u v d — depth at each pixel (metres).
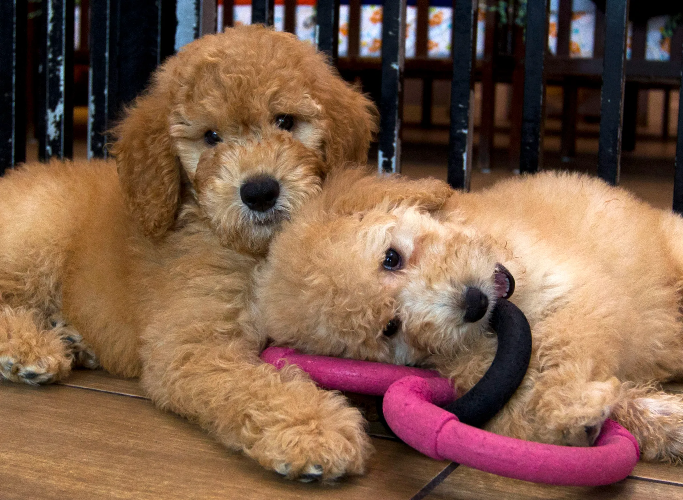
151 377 1.09
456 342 1.02
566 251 1.07
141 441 1.03
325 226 1.04
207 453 1.01
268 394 1.01
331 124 1.14
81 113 4.34
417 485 0.98
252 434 1.00
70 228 1.20
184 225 1.15
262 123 1.10
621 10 1.30
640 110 5.09
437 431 0.95
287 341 1.06
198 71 1.12
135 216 1.15
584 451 0.94
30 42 3.17
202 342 1.09
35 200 1.21
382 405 1.02
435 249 1.03
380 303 1.01
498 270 1.03
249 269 1.11
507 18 2.60
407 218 1.04
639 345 1.08
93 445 1.02
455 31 1.35
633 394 1.04
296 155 1.09
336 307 1.01
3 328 1.15
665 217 1.23
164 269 1.13
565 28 2.72
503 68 2.64
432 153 3.02
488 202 1.14
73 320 1.19
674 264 1.18
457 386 1.02
